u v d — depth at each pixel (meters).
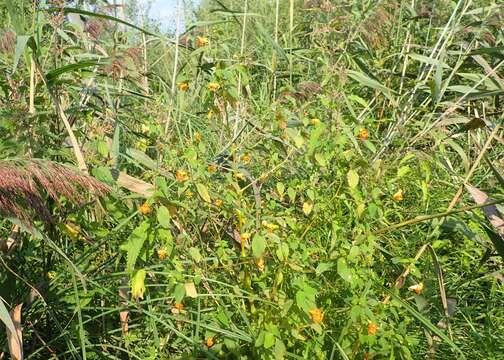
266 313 2.82
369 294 2.83
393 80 6.02
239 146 3.76
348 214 3.47
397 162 4.04
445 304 3.08
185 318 2.94
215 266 3.04
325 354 2.69
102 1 4.03
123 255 3.27
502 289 3.65
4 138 2.87
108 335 3.19
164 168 3.63
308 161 3.56
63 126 3.46
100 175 2.89
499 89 4.18
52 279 3.14
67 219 2.97
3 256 2.82
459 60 4.45
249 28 6.52
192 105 5.03
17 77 3.22
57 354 3.10
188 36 4.60
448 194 4.22
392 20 5.39
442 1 5.53
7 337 2.51
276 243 2.94
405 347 2.58
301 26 6.34
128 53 3.47
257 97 5.42
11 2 2.78
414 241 3.58
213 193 3.31
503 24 4.80
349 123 4.56
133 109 4.69
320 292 2.86
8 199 2.00
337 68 4.44
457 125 5.23
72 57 3.93
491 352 3.10
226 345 2.76
